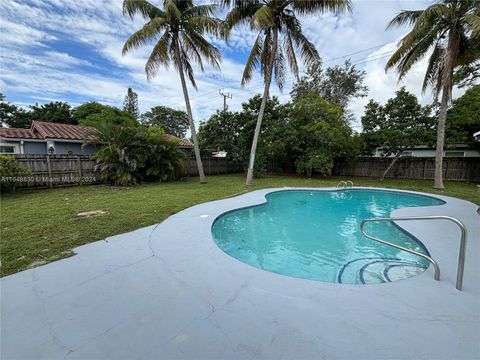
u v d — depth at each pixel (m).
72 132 14.32
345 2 8.31
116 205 6.41
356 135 14.13
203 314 2.06
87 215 5.33
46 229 4.33
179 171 12.61
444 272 2.88
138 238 3.97
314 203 8.51
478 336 1.81
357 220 6.52
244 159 15.14
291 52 10.48
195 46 11.00
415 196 9.15
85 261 3.08
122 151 9.93
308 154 14.20
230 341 1.75
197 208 6.26
